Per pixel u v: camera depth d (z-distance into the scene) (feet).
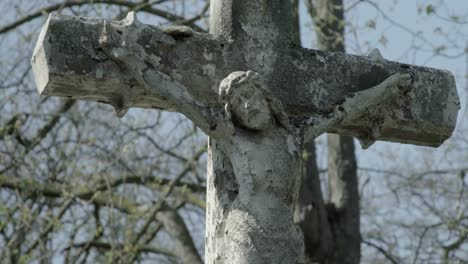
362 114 31.50
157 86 28.73
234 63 30.09
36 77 29.01
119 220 61.77
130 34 28.94
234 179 28.76
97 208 64.85
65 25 28.43
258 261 27.32
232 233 27.68
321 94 31.01
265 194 28.04
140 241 69.87
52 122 63.67
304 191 58.95
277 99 28.84
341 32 60.34
